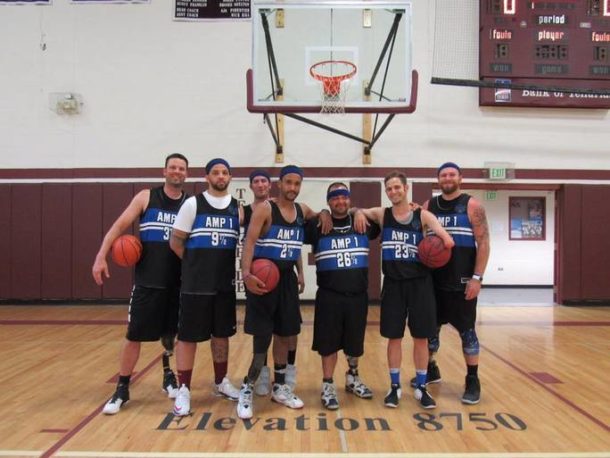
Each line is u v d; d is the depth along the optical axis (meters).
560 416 3.10
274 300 3.08
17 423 2.97
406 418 3.05
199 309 3.05
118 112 7.91
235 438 2.74
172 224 3.23
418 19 7.93
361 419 3.03
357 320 3.19
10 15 7.91
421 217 3.21
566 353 4.80
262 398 3.43
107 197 7.87
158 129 7.91
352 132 7.89
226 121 7.90
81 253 7.86
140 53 7.91
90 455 2.53
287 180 3.05
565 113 8.02
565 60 7.73
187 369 3.12
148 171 7.90
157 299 3.17
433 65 7.83
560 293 8.11
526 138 8.02
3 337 5.54
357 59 6.24
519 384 3.79
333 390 3.27
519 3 7.70
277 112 5.93
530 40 7.73
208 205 3.09
